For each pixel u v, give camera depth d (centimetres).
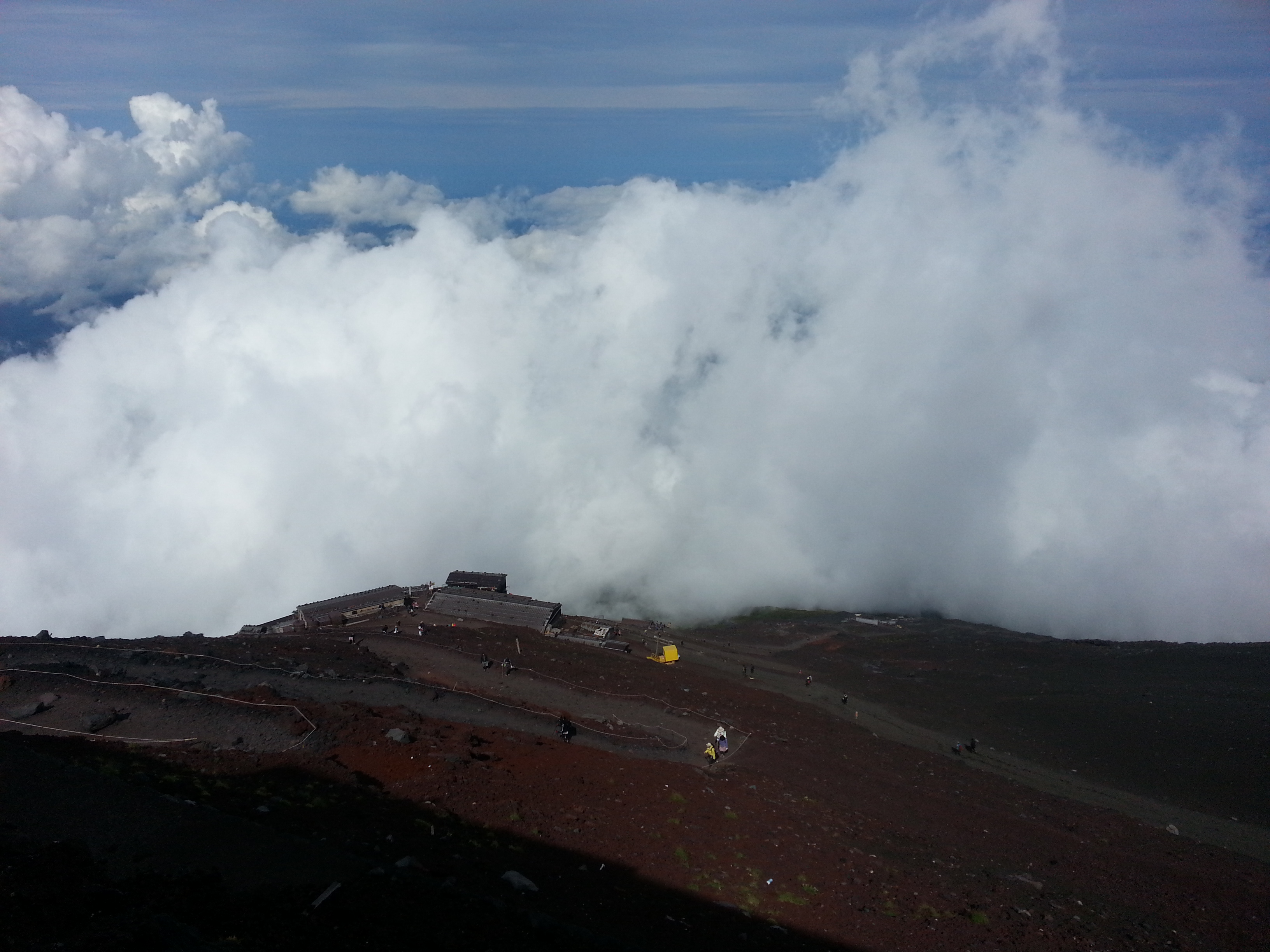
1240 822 3944
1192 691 5650
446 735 3250
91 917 1468
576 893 2092
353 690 3806
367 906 1686
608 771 3197
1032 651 7200
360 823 2219
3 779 2067
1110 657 6869
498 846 2298
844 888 2505
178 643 4475
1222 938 2633
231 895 1659
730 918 2161
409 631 5559
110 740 2802
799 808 3216
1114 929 2575
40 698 3162
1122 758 4638
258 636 5200
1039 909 2620
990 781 4200
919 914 2402
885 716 5303
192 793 2222
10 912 1420
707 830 2761
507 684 4438
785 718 4741
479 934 1670
